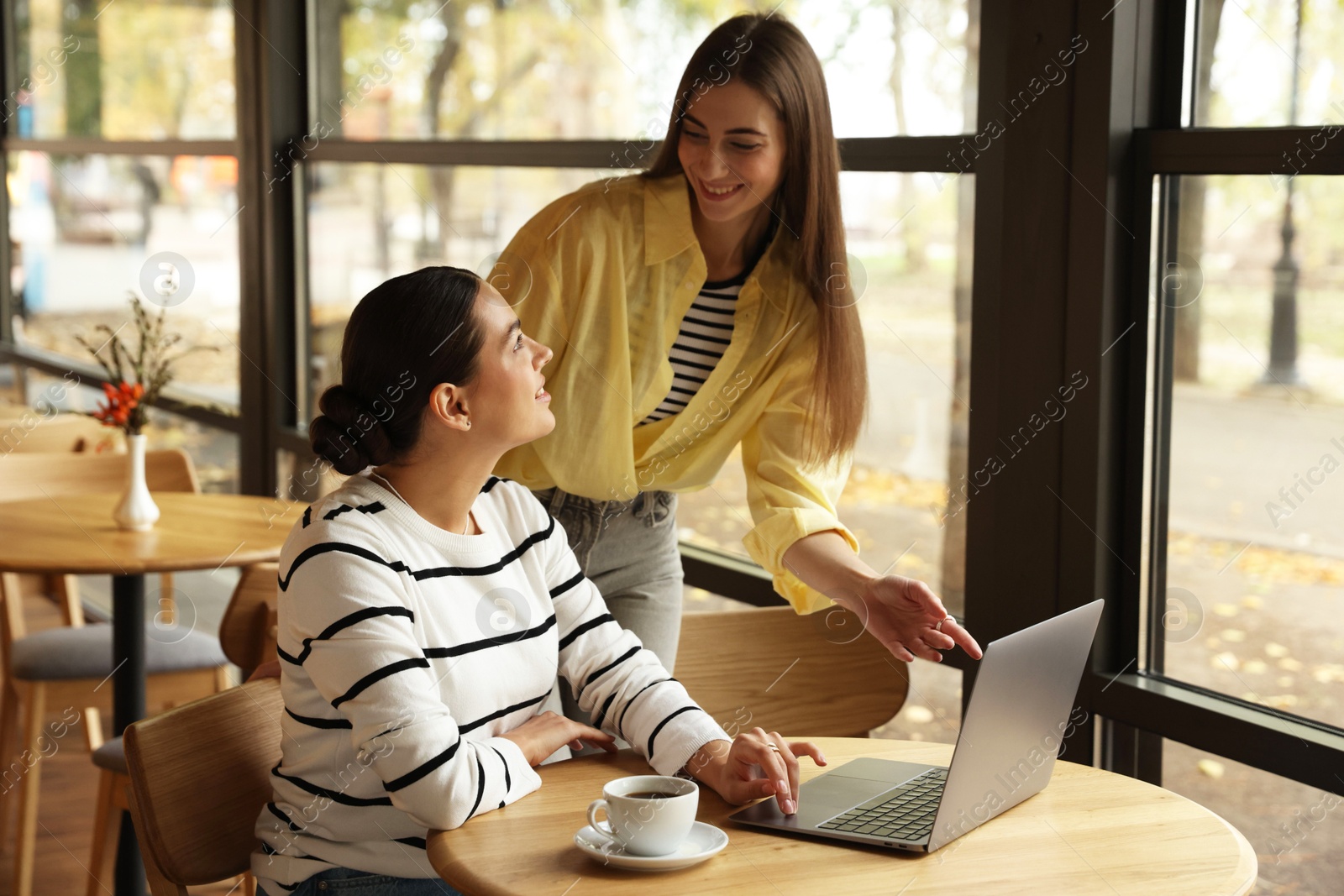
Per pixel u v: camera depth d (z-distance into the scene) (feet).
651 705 4.83
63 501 9.70
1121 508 6.46
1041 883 3.65
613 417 5.81
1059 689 4.27
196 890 8.68
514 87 10.66
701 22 8.74
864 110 7.67
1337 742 5.61
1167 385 6.36
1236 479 6.10
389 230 12.33
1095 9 6.15
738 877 3.69
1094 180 6.22
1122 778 4.63
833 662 6.20
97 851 7.83
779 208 5.83
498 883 3.61
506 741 4.44
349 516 4.48
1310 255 5.70
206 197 14.49
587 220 5.66
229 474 14.99
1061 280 6.44
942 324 7.32
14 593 9.55
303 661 4.38
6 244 19.38
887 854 3.87
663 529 6.22
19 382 19.12
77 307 17.22
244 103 13.61
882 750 4.99
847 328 5.87
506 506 5.05
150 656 8.87
